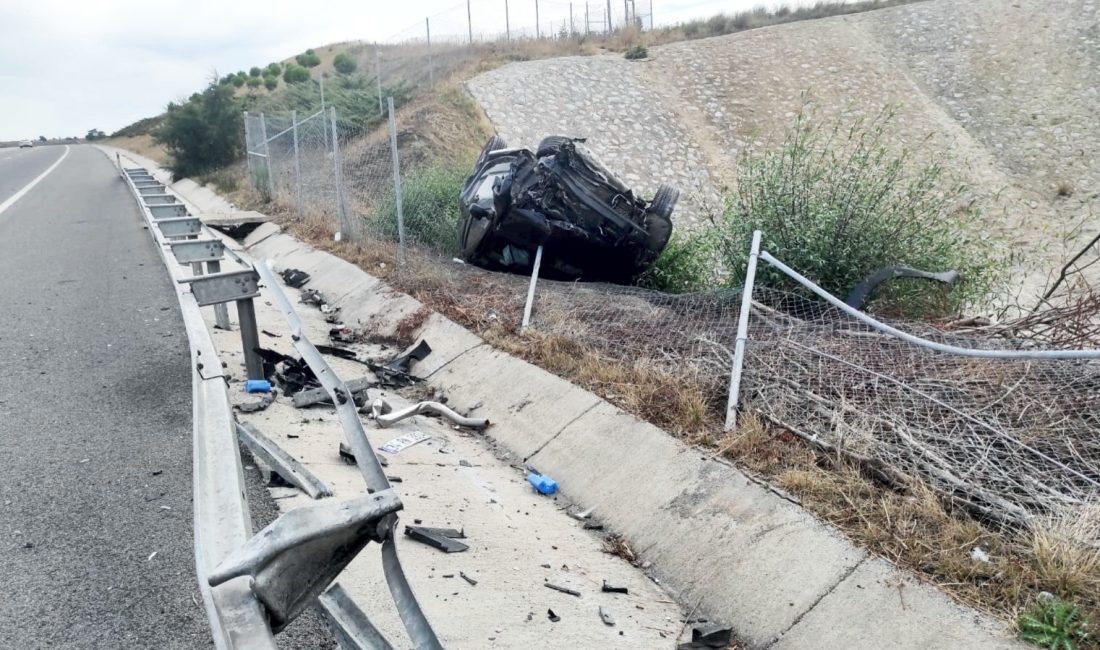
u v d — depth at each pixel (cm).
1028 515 382
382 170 1753
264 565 190
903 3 3166
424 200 1176
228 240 1466
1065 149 2175
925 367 532
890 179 803
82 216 1606
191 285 566
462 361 734
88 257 1097
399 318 868
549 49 3048
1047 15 2694
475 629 345
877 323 495
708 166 2348
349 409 269
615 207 960
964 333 613
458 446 585
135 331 719
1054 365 497
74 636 299
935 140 2294
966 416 462
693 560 426
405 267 978
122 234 1320
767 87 2673
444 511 461
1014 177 2131
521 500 505
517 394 646
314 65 4691
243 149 2717
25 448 468
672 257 1017
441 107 2288
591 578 416
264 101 3084
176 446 470
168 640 297
